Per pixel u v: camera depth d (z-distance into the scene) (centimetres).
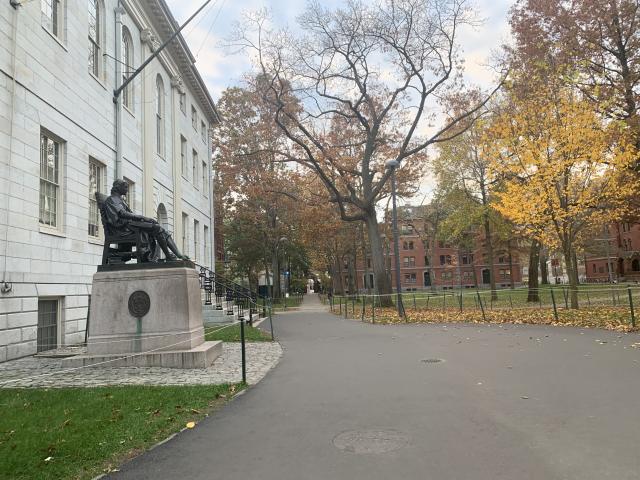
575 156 1834
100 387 820
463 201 3566
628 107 2066
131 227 1131
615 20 2120
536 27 2188
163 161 2394
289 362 1067
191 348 1065
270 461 472
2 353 1100
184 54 2570
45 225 1327
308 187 3700
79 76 1507
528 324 1686
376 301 2894
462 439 512
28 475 441
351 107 2816
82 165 1507
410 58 2648
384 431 549
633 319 1395
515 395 688
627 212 2050
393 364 980
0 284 1098
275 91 2609
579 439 498
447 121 2841
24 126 1202
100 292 1086
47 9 1375
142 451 510
